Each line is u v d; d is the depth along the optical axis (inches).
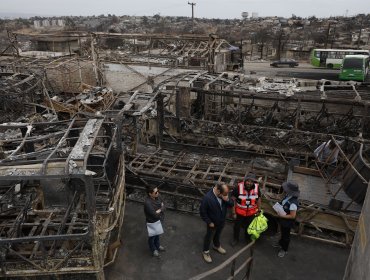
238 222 267.1
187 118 482.3
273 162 407.5
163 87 491.5
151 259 265.6
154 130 493.4
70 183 273.9
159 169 380.2
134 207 331.3
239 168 378.9
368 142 380.2
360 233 160.4
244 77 617.6
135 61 849.5
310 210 282.2
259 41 2790.4
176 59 841.5
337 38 2783.0
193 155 424.2
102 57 893.8
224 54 1065.5
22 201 280.7
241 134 467.8
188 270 255.0
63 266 215.5
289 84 593.6
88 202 194.1
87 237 202.4
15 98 474.3
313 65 1521.9
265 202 284.8
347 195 306.7
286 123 523.8
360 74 1037.2
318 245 279.0
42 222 255.1
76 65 831.1
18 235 241.1
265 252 271.7
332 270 254.4
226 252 272.4
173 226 304.3
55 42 1425.9
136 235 292.7
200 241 285.9
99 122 256.4
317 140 422.3
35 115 470.3
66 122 275.4
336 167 334.6
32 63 796.6
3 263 210.8
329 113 508.7
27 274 213.0
